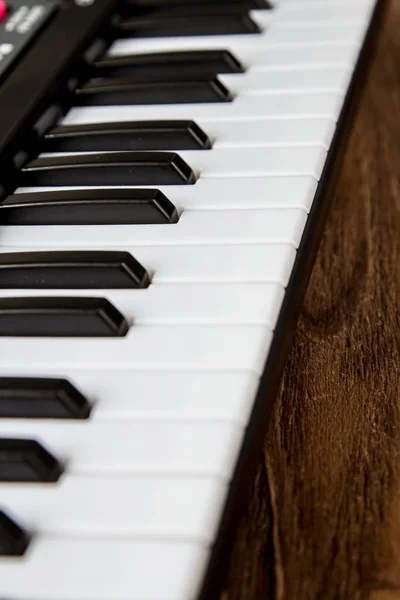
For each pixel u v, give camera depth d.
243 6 0.73
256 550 0.50
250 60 0.69
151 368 0.51
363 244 0.63
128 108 0.67
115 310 0.53
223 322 0.52
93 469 0.48
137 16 0.74
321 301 0.60
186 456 0.48
